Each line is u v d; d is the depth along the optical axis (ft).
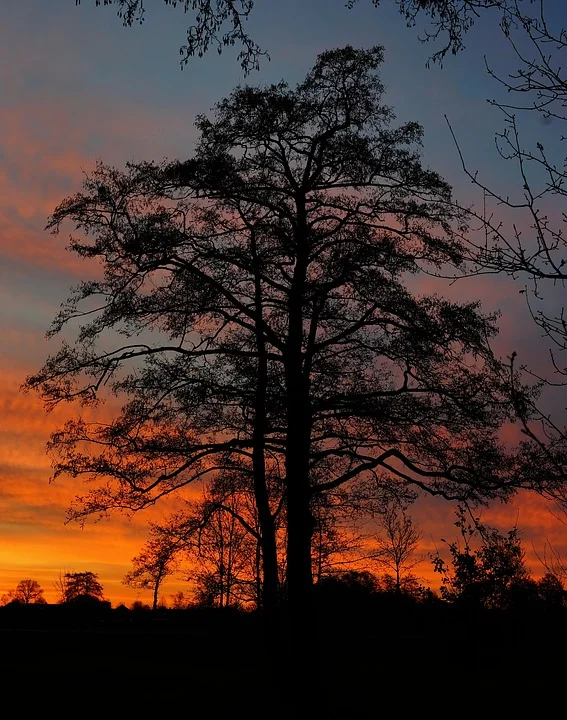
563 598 63.77
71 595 189.37
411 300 56.44
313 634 54.44
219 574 79.66
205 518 66.18
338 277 56.80
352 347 60.59
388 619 93.71
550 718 54.54
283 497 66.33
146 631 124.06
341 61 59.16
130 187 57.11
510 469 53.47
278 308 61.77
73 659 104.01
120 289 58.29
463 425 57.62
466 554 72.59
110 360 58.34
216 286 57.72
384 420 58.70
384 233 59.67
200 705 63.26
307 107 59.00
